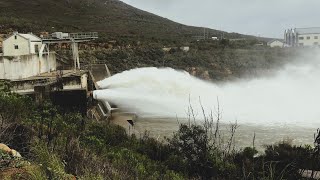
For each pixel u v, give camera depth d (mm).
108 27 156000
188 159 22875
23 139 14602
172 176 19656
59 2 178000
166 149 26250
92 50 88188
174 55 98062
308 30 169875
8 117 16359
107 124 34281
